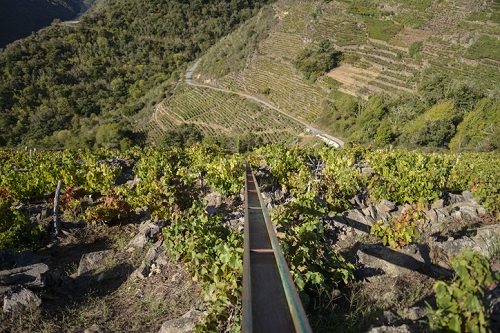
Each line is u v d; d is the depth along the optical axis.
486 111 44.59
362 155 25.22
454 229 7.70
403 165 14.51
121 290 6.95
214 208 10.80
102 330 5.38
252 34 117.50
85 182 13.49
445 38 86.75
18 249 8.92
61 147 70.31
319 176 13.84
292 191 10.96
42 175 14.37
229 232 7.10
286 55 97.62
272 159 15.81
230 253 5.30
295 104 75.12
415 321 4.04
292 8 124.69
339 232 7.64
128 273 7.61
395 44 89.19
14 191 12.57
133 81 131.62
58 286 6.90
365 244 6.89
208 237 6.45
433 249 6.10
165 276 7.12
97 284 7.27
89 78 125.81
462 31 87.12
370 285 5.25
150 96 109.00
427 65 75.50
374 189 10.39
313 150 27.03
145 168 15.55
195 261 6.19
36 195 13.37
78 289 7.05
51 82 114.75
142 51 148.38
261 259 4.22
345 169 12.00
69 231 10.26
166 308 6.00
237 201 11.71
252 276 3.83
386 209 9.39
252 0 193.88
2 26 181.50
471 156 24.50
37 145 72.81
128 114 99.62
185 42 158.62
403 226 6.31
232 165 12.79
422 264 5.75
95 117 104.75
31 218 11.20
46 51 127.31
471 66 70.44
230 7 184.25
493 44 75.75
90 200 13.12
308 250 5.46
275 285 3.67
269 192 11.29
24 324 5.54
